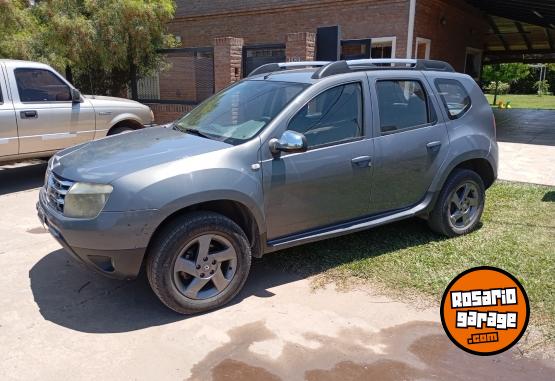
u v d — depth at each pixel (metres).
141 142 4.08
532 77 44.28
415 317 3.57
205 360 3.07
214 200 3.56
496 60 27.59
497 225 5.40
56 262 4.54
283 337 3.32
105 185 3.33
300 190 3.92
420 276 4.16
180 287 3.49
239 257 3.71
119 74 13.12
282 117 3.85
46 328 3.42
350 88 4.24
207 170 3.49
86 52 11.60
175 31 17.19
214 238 3.58
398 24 12.58
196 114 4.72
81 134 7.56
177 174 3.40
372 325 3.47
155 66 12.66
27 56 10.66
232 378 2.90
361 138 4.22
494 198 6.51
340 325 3.47
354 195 4.23
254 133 3.81
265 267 4.38
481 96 5.18
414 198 4.67
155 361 3.06
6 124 6.64
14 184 7.63
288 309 3.69
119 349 3.18
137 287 4.05
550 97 38.16
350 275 4.21
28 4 11.80
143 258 3.44
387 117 4.40
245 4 15.25
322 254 4.63
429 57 13.92
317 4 13.76
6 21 10.12
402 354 3.14
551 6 12.43
